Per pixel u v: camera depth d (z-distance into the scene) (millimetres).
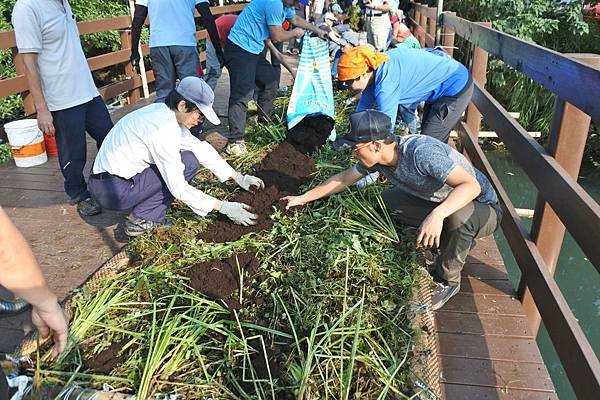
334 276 2768
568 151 2629
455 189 2482
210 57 6359
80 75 3723
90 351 2330
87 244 3451
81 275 3102
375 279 2732
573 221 2221
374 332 2398
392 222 3314
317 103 5059
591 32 8703
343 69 3357
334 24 9570
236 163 4574
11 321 2656
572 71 2289
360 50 3354
